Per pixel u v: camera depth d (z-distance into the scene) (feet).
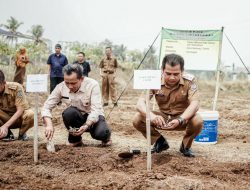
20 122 17.07
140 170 12.39
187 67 22.94
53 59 35.35
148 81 11.88
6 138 17.57
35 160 13.25
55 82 35.50
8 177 11.68
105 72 36.35
